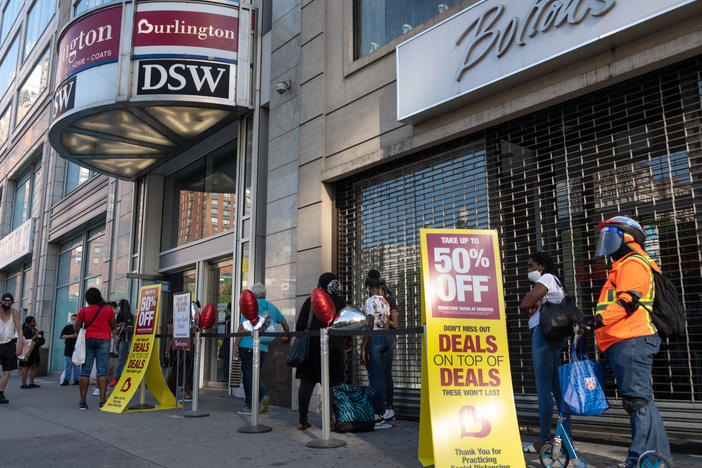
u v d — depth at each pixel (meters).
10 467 4.37
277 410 7.73
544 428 4.22
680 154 4.89
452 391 3.99
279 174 9.18
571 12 5.32
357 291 7.73
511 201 6.07
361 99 7.87
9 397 9.76
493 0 6.05
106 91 9.46
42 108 21.16
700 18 4.73
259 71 10.06
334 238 8.12
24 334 11.97
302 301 8.16
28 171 23.67
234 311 9.83
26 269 22.72
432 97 6.59
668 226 4.88
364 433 5.70
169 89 9.36
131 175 13.61
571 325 4.11
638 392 3.60
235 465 4.36
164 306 12.84
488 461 3.85
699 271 4.66
